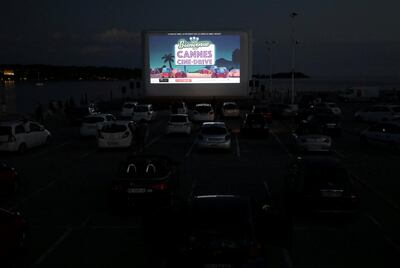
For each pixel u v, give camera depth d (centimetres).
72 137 3412
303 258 945
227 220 740
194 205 789
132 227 1175
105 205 1409
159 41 5803
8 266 917
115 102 6531
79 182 1759
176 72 5838
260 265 711
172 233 797
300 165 1295
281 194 1512
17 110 6191
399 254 973
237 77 5838
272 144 2875
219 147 2462
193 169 2000
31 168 2083
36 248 1024
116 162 2242
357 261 931
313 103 5884
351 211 1198
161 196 1259
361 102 7800
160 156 1383
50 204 1424
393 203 1406
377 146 2656
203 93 5862
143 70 5866
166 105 5950
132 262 934
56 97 12025
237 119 4856
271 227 880
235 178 1791
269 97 8131
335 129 3259
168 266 757
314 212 1201
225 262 706
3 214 970
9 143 2439
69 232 1139
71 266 915
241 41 5791
